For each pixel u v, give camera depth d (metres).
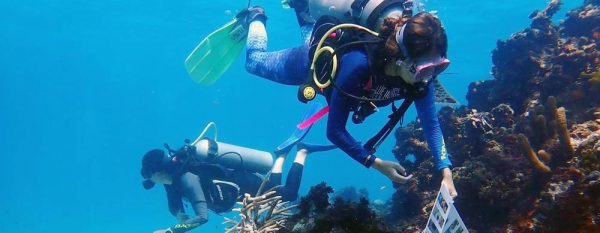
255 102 90.69
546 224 3.82
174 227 6.25
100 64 59.38
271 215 4.37
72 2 31.80
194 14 32.94
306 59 4.03
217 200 6.93
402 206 5.84
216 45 6.83
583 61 6.01
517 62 6.50
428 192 5.70
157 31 39.38
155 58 53.91
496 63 7.24
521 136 4.29
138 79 71.19
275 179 7.59
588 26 7.36
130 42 45.03
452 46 34.88
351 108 3.27
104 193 54.16
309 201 4.07
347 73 3.09
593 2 7.94
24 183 65.75
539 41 6.81
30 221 31.44
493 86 6.80
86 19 36.25
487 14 27.17
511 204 4.41
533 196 4.31
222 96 86.31
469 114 6.12
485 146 5.28
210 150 6.95
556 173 4.19
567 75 5.95
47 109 97.56
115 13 33.88
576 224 3.60
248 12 6.41
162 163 6.90
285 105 92.38
